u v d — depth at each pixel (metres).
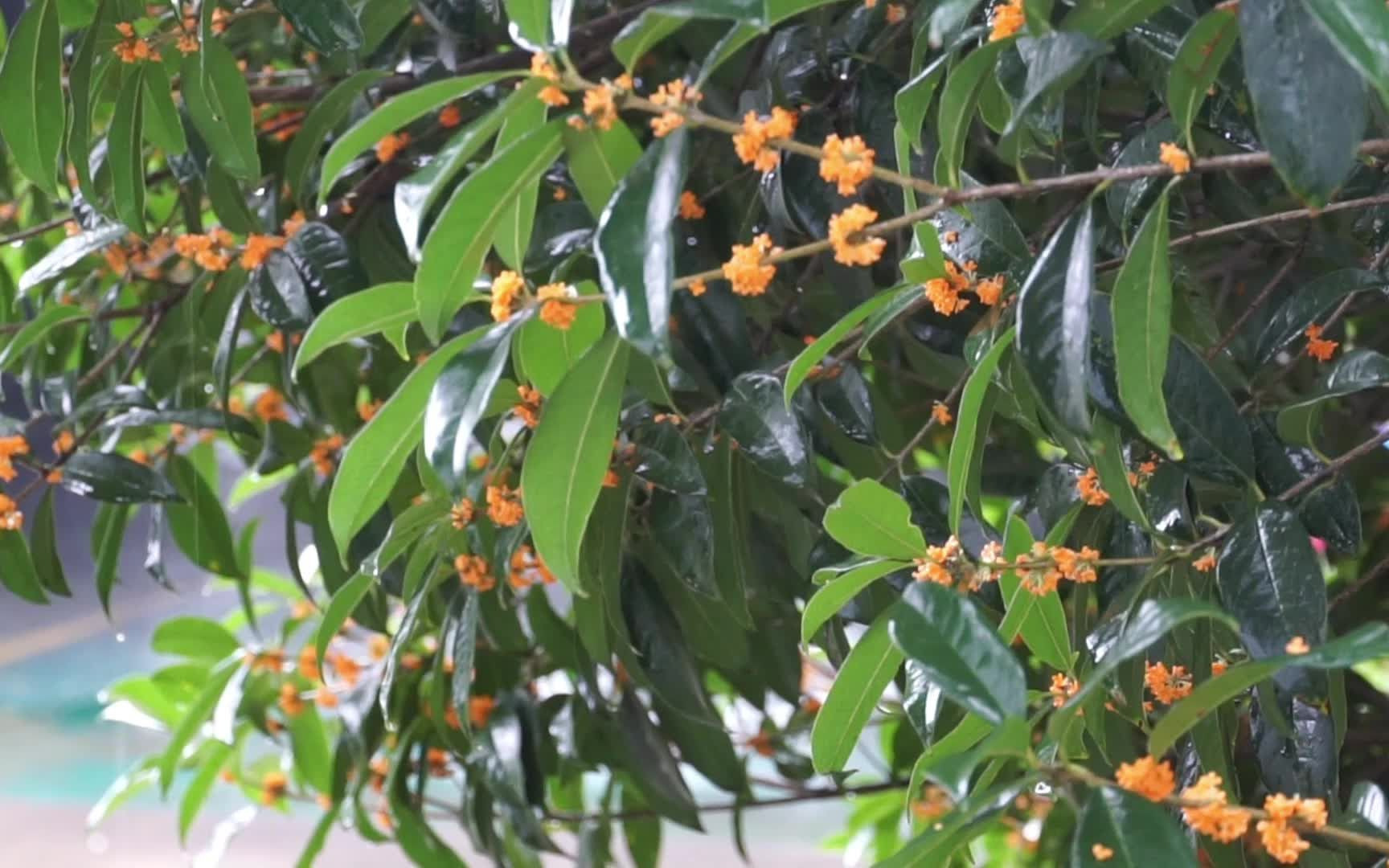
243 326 2.67
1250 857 1.98
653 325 1.65
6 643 3.93
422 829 2.81
